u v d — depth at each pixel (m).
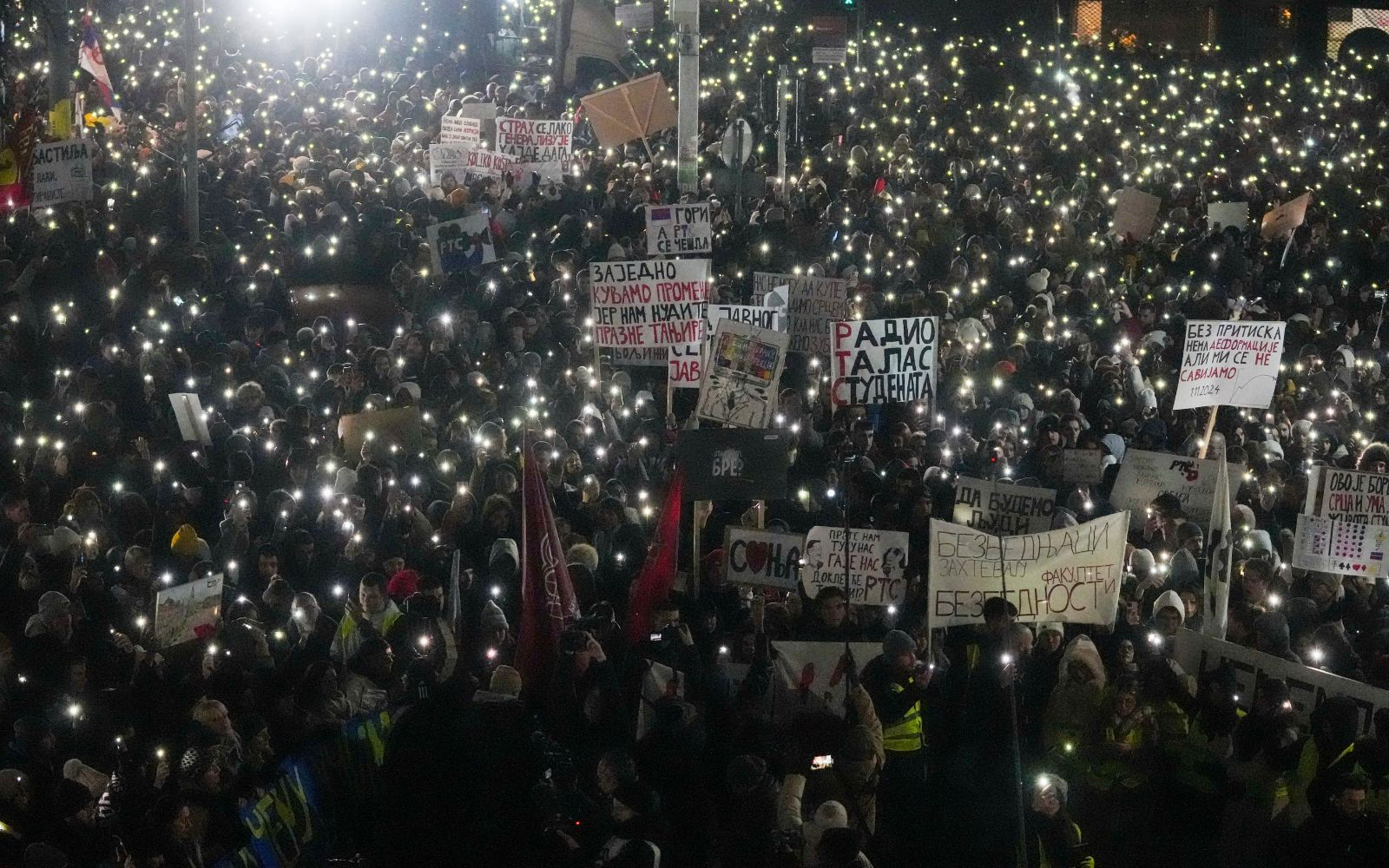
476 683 8.77
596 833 6.95
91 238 21.16
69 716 9.07
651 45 40.53
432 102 34.09
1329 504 11.27
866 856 9.36
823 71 37.84
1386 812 8.70
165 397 15.28
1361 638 11.26
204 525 12.93
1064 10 46.16
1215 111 37.84
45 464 13.30
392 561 11.23
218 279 21.11
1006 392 16.61
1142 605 11.27
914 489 12.38
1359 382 18.19
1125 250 24.36
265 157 29.48
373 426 13.64
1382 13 45.53
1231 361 13.75
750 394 12.31
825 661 10.01
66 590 10.78
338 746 7.44
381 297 20.84
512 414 15.12
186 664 9.61
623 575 11.49
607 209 25.73
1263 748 9.56
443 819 5.86
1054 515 12.02
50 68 23.98
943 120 36.41
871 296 19.19
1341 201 31.44
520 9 47.06
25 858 7.41
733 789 8.49
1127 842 9.84
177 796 7.45
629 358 14.84
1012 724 8.75
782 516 12.97
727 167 28.95
